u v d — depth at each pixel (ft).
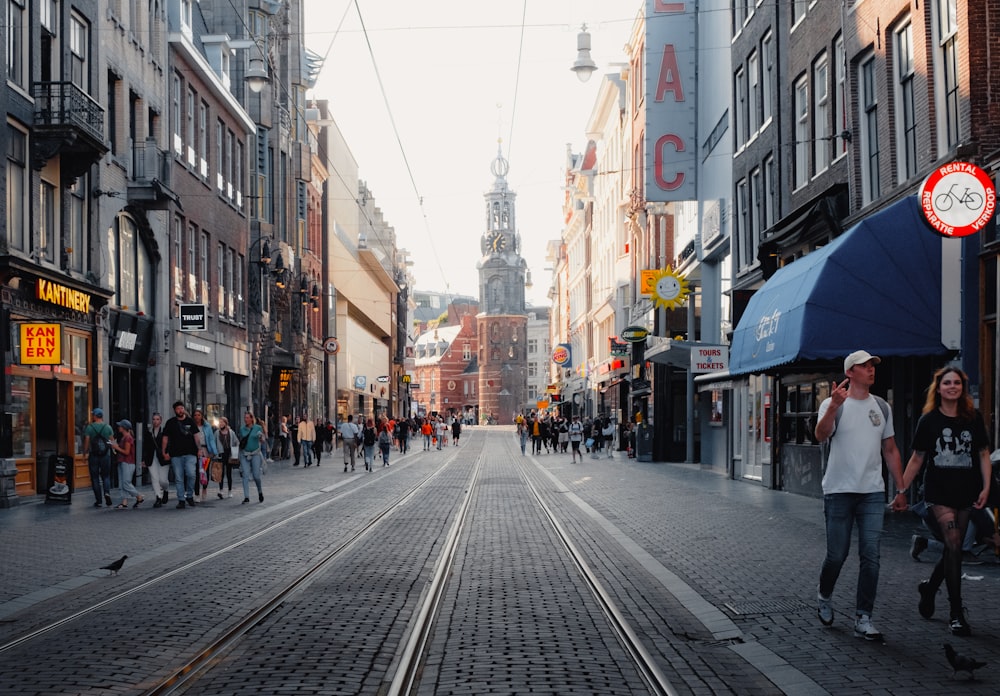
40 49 77.77
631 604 32.12
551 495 79.36
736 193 98.27
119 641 26.66
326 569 39.47
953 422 26.32
